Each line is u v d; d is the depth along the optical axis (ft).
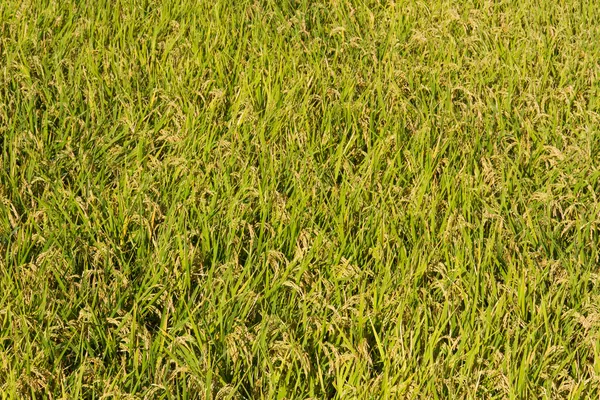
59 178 16.08
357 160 18.03
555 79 21.76
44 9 22.88
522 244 15.40
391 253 14.65
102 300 13.57
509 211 16.06
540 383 12.64
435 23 23.58
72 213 15.43
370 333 13.24
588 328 13.39
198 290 13.84
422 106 19.65
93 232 14.97
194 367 12.20
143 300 13.64
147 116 18.37
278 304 13.66
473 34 23.25
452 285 13.80
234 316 13.15
